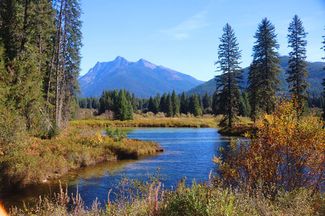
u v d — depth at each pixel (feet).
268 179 29.99
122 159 92.89
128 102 325.62
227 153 33.22
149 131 214.28
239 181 28.71
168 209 21.20
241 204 21.88
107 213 22.90
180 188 23.61
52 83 141.08
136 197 25.22
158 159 92.63
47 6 114.42
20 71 94.53
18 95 91.61
